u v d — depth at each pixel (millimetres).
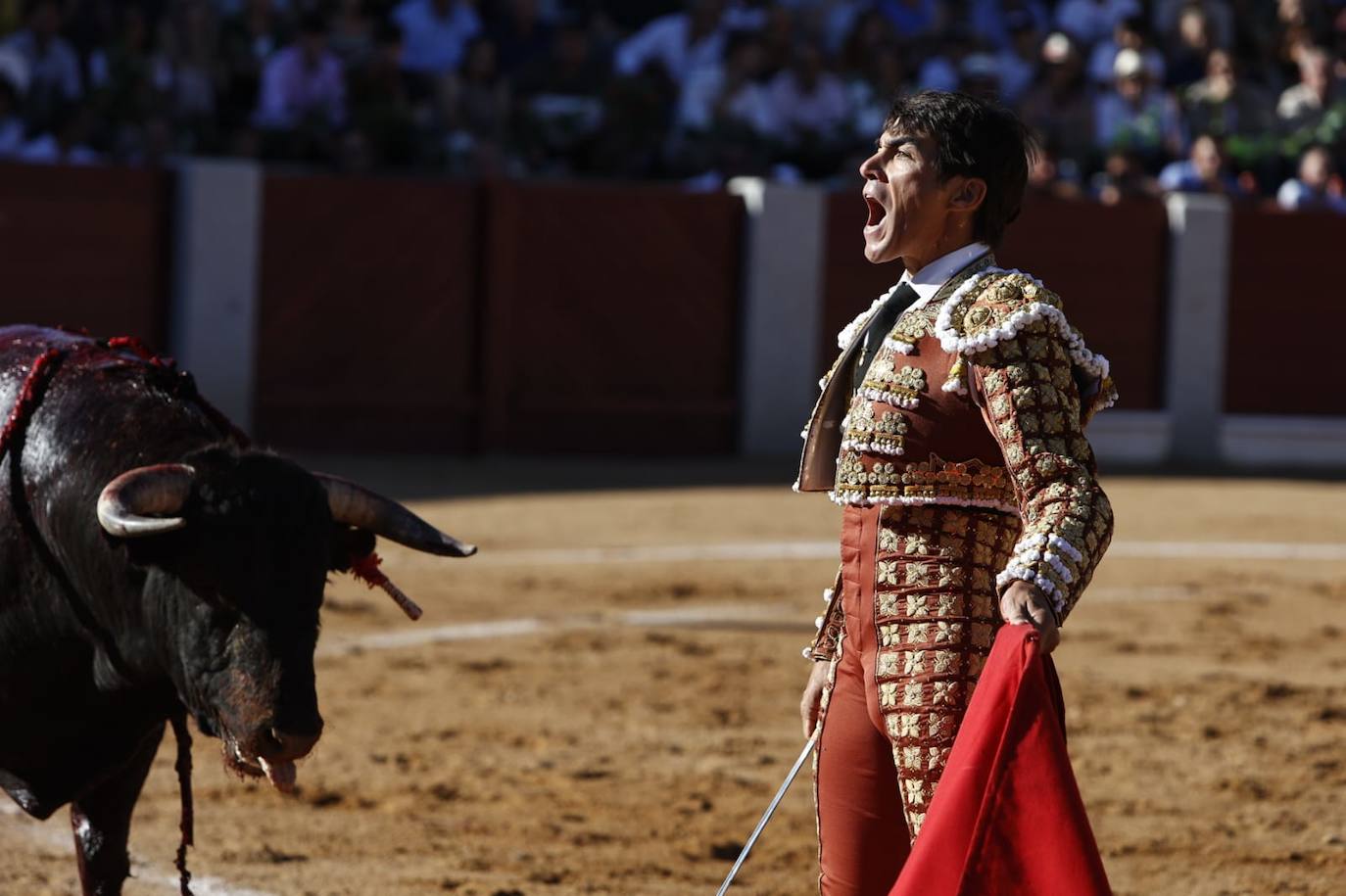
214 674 7023
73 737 8117
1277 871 11492
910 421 6387
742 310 33969
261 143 32562
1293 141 37406
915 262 6613
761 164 34812
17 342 8609
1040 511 6008
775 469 32094
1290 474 34094
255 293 31344
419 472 30391
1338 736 15078
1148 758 14234
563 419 33344
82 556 7652
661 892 10766
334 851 11414
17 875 10734
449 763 13711
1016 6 41062
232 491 7078
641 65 36781
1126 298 35219
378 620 18859
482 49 34438
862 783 6676
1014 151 6508
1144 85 37938
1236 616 20422
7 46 32625
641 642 18156
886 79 36406
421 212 32469
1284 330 35750
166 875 10773
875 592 6496
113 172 30875
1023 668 5832
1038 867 5828
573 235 33188
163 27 33406
